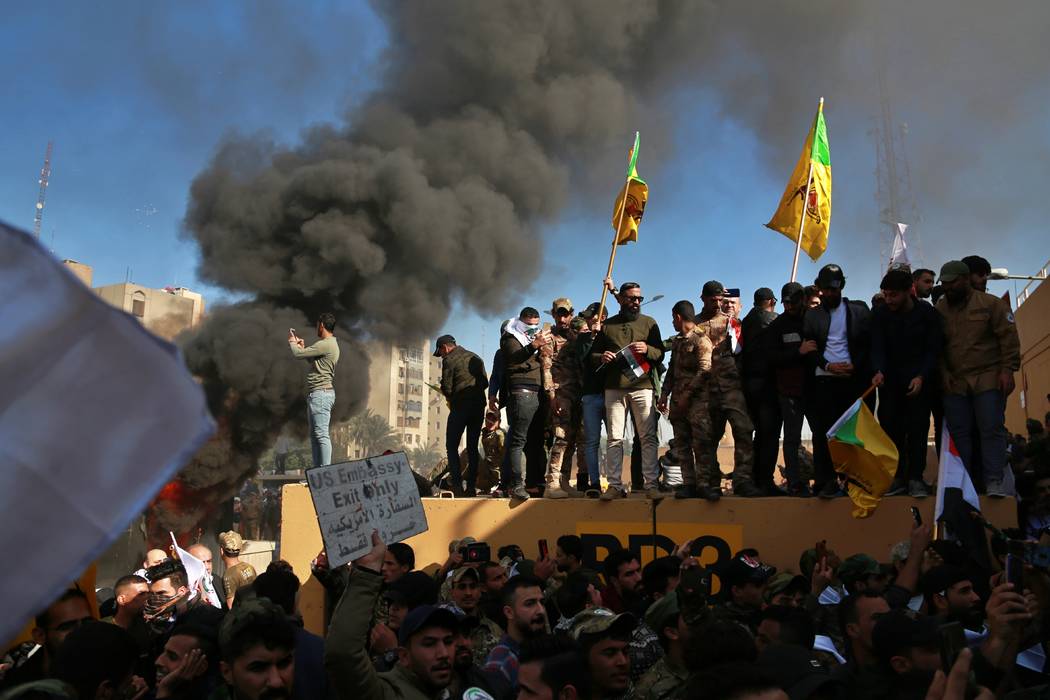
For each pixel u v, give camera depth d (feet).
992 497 21.09
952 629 9.68
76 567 4.33
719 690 7.27
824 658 12.82
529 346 27.30
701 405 23.97
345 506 11.84
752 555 17.62
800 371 24.75
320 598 25.94
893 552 18.99
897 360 22.81
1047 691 10.75
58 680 9.48
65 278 4.41
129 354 4.47
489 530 25.21
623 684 11.51
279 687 9.77
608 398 25.46
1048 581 12.70
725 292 26.25
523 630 13.91
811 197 31.86
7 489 4.33
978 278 23.43
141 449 4.41
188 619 12.72
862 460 21.75
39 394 4.40
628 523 24.04
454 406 29.84
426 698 11.11
